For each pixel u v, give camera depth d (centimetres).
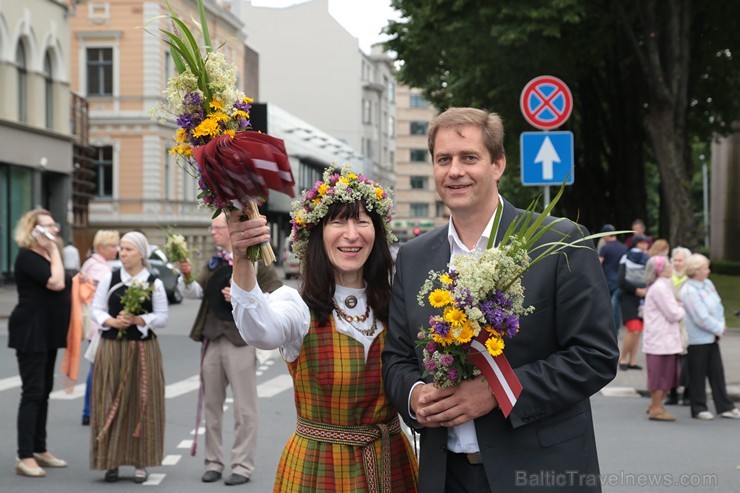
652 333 966
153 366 703
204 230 4697
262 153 293
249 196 302
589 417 336
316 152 4650
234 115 309
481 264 301
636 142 2848
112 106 4209
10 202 2964
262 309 329
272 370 1322
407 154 12175
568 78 2630
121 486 684
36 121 3102
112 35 4197
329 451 361
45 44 3148
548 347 327
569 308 323
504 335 314
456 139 337
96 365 698
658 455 784
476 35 2227
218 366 705
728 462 757
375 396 364
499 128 344
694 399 978
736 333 1667
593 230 3080
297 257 380
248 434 698
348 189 366
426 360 312
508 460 321
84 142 3684
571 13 2098
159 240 4212
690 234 2048
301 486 359
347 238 365
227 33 4984
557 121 1062
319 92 8850
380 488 359
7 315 2120
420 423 330
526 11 2106
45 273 714
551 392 313
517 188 4372
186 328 1923
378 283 374
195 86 310
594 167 3064
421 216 12231
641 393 1130
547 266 328
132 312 695
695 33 2467
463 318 300
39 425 741
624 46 2416
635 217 2872
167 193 4375
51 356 746
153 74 4194
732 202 4878
